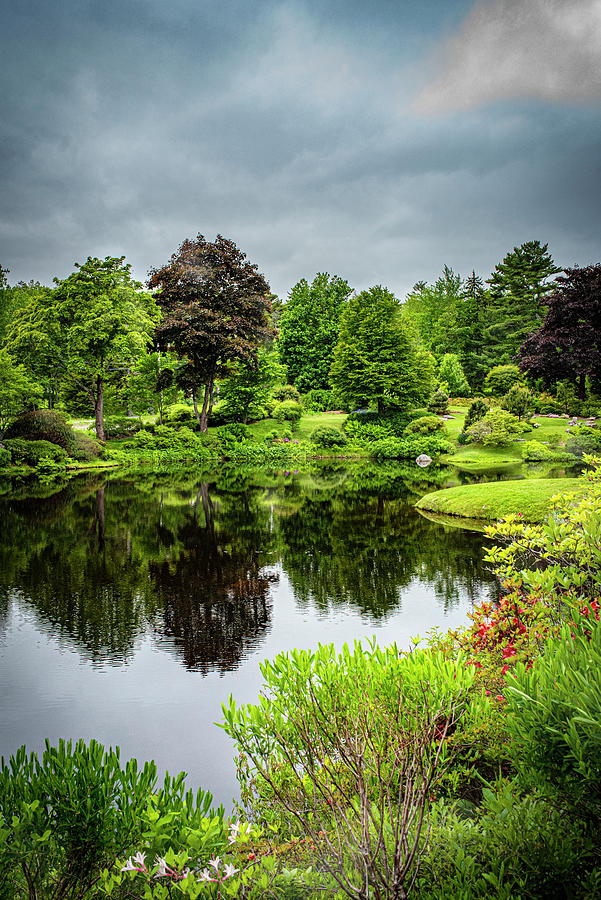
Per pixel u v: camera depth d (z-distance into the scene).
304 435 47.31
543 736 2.20
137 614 8.89
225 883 2.19
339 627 8.17
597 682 2.14
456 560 12.19
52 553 13.26
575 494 5.96
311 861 2.63
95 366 37.66
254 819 3.41
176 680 6.52
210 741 5.23
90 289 36.88
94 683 6.48
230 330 42.09
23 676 6.69
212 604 9.40
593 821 2.33
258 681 6.45
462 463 36.19
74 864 2.43
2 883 2.31
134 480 29.61
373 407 51.56
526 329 61.50
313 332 65.31
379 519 17.75
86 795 2.54
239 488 26.33
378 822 2.71
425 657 3.06
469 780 3.45
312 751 3.08
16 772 2.63
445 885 2.29
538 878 2.22
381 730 2.89
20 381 32.88
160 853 2.31
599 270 44.00
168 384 43.88
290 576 11.05
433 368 58.62
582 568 4.68
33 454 31.75
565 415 45.12
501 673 4.00
